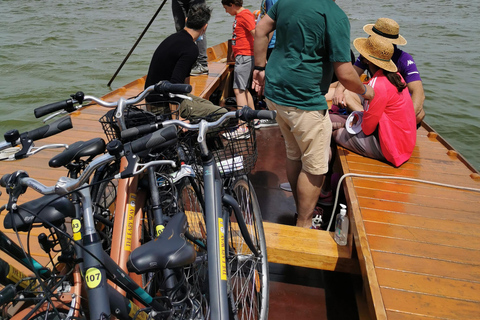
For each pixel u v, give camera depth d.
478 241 2.35
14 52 11.77
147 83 3.26
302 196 2.82
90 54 11.61
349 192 2.79
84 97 1.92
